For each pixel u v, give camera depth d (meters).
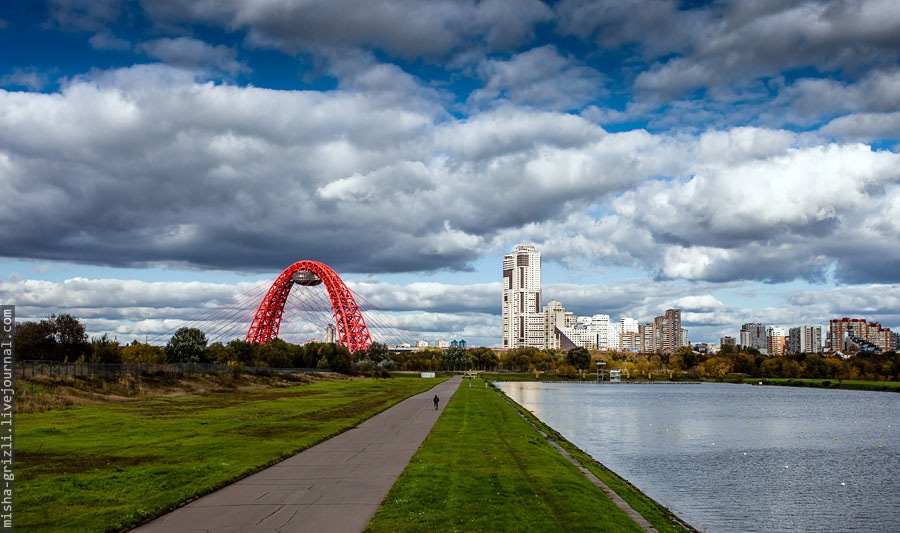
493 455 44.88
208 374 139.75
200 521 25.91
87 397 88.56
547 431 77.56
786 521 43.31
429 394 130.75
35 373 92.19
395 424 66.94
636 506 35.19
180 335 182.38
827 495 51.06
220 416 72.25
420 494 30.55
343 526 24.98
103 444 48.06
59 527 24.67
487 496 30.69
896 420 116.88
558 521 26.94
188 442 49.34
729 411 134.50
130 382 107.44
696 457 68.75
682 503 47.47
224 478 34.19
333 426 62.94
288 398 109.56
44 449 45.31
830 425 107.00
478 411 87.06
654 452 71.94
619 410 131.38
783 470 61.78
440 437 55.00
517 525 25.69
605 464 63.28
